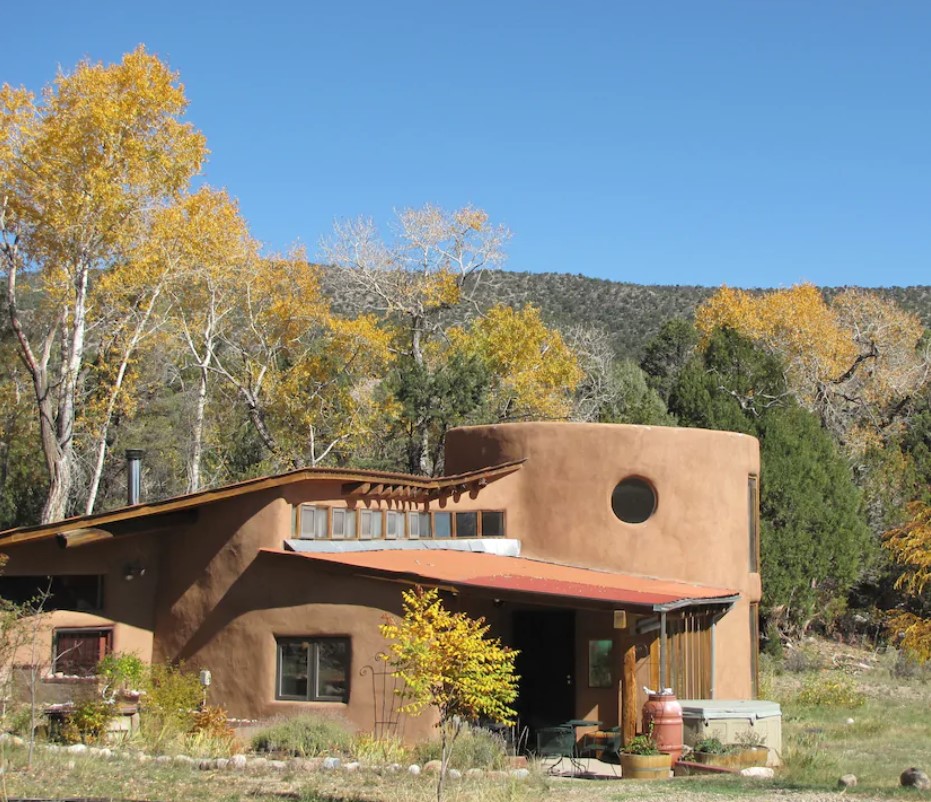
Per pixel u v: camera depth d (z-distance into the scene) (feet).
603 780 54.08
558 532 79.71
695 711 62.54
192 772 50.14
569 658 73.56
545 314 314.14
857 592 151.84
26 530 62.75
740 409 136.56
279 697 64.69
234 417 163.22
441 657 43.50
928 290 353.72
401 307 159.63
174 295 139.85
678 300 354.33
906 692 109.09
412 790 46.50
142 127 109.19
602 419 141.38
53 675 62.59
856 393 173.78
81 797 41.22
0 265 106.93
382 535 73.87
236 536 67.10
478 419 142.10
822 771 56.59
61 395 109.09
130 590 68.74
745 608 83.66
